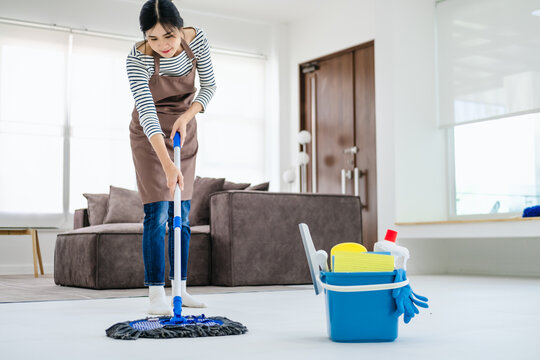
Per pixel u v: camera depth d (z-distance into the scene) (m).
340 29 6.90
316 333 1.60
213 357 1.24
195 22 7.19
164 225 2.29
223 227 3.79
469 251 5.49
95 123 6.52
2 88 6.11
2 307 2.48
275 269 3.85
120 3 6.72
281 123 7.54
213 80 2.47
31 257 6.10
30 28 6.28
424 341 1.45
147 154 2.31
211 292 3.25
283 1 6.90
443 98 5.64
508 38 5.10
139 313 2.21
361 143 6.70
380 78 5.60
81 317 2.07
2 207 6.03
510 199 5.16
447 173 5.68
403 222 5.29
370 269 1.46
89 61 6.54
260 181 7.56
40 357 1.26
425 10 5.68
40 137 6.24
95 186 6.46
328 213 4.07
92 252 3.63
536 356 1.24
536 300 2.68
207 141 7.25
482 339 1.48
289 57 7.65
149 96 2.19
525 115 5.05
